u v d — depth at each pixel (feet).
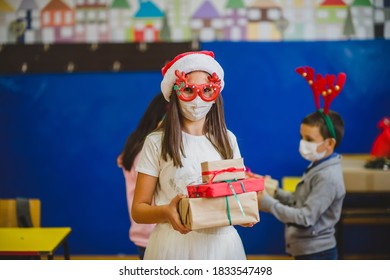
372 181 12.07
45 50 14.90
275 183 10.61
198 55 6.66
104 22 14.87
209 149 6.79
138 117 15.07
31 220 10.69
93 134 15.17
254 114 14.98
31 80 15.02
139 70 14.93
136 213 6.56
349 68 14.80
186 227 6.11
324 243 9.59
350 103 14.88
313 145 9.67
